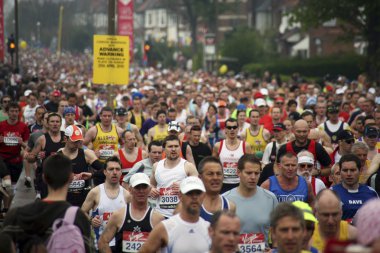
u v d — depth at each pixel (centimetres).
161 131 4394
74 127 2934
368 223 1352
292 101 5459
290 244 1617
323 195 1900
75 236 1697
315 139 3566
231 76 15338
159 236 1892
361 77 9581
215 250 1627
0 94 7781
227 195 2305
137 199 2181
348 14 10856
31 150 3488
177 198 2795
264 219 2277
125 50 5003
